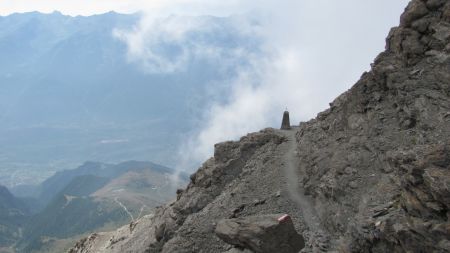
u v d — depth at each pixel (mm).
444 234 30297
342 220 49625
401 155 38719
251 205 67188
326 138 71562
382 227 35375
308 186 64812
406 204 35000
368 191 46844
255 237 49531
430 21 54906
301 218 59125
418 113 49062
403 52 56406
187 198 83000
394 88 56250
